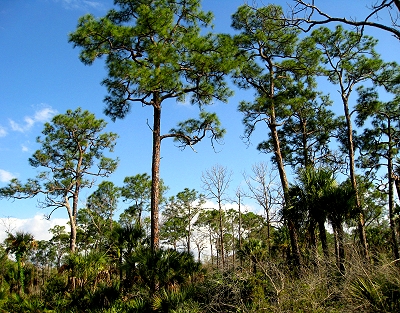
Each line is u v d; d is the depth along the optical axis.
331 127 21.67
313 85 19.56
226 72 14.22
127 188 31.44
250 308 8.95
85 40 13.41
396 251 11.16
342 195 12.66
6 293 13.86
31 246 18.33
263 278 10.09
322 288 8.94
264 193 18.22
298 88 18.45
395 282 7.15
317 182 13.50
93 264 13.87
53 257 39.75
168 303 9.87
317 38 18.22
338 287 8.84
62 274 14.38
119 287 11.70
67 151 27.20
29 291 16.75
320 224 13.01
